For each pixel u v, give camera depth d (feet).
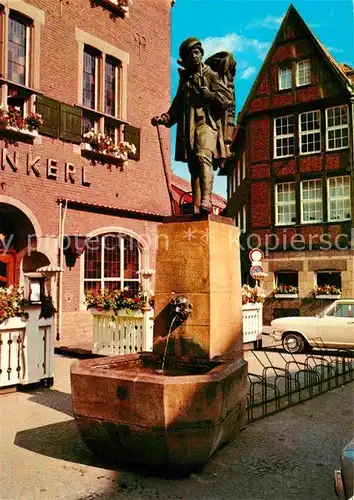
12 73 39.91
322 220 67.67
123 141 48.24
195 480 13.82
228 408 14.71
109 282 46.47
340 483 10.20
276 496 12.84
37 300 25.49
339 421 20.03
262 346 44.11
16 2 39.29
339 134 67.36
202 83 19.10
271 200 71.31
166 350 18.34
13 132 38.34
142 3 51.65
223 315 18.56
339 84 66.80
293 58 70.59
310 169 68.74
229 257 19.34
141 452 13.73
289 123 71.10
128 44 49.80
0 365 23.90
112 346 34.47
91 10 45.80
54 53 42.29
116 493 12.93
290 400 23.22
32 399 23.21
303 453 16.07
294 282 69.97
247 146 73.92
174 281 18.65
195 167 19.67
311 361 36.99
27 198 39.32
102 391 14.11
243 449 16.39
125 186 48.60
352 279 65.10
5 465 14.80
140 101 51.06
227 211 98.27
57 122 41.88
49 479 13.80
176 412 13.24
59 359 35.35
